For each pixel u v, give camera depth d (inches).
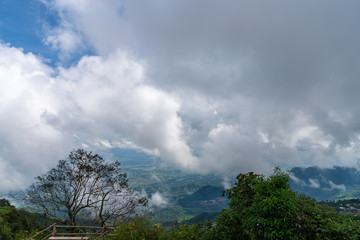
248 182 288.2
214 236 277.3
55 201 636.7
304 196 241.9
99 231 423.5
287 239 205.5
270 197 224.1
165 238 300.7
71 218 644.7
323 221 207.9
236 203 284.2
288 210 208.8
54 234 418.3
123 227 336.2
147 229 324.8
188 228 324.5
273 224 211.5
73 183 666.2
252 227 230.4
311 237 208.7
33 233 484.1
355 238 182.1
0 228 559.5
